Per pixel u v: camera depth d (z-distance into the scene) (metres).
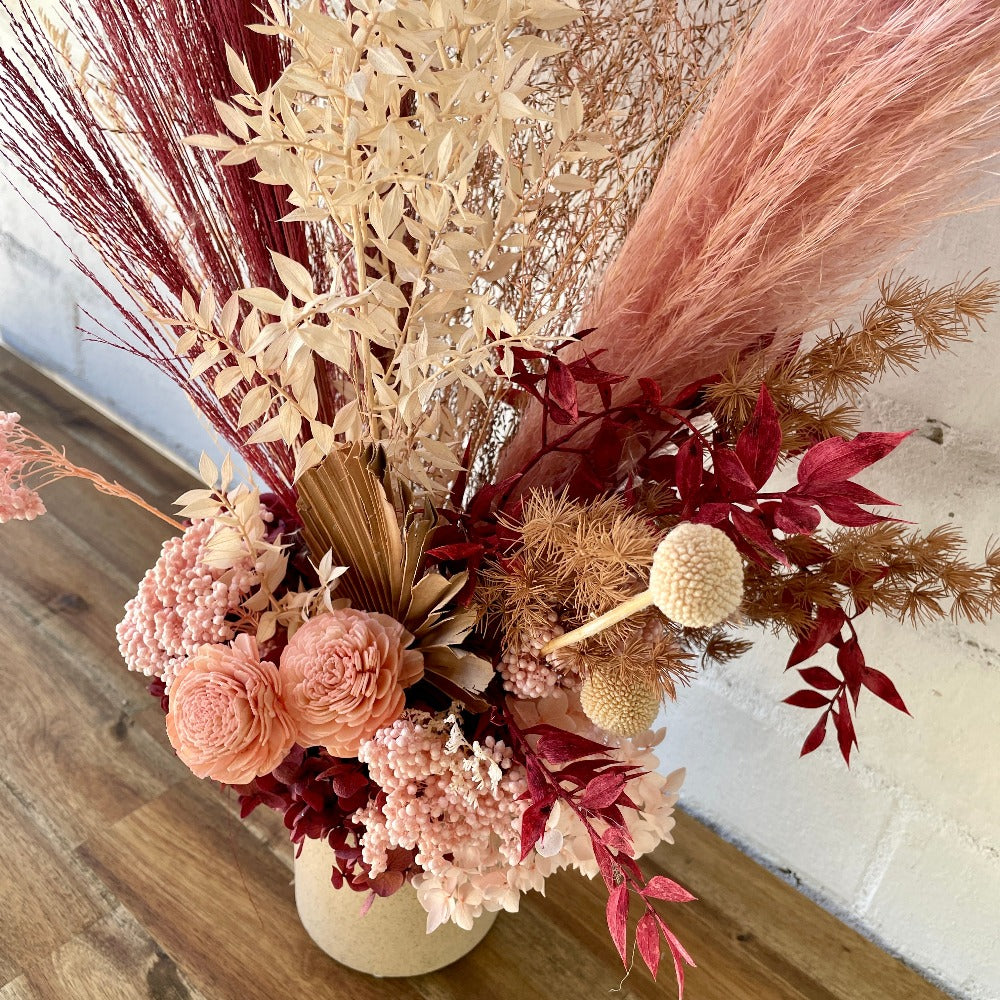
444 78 0.42
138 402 1.39
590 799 0.50
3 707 0.95
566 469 0.62
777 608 0.58
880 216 0.49
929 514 0.72
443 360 0.55
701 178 0.53
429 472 0.63
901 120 0.47
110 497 1.25
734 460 0.50
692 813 0.97
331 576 0.55
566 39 0.61
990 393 0.66
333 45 0.40
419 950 0.74
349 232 0.49
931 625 0.75
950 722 0.77
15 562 1.12
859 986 0.82
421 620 0.58
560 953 0.81
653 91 0.60
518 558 0.54
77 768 0.90
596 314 0.59
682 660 0.59
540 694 0.56
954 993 0.83
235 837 0.86
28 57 0.93
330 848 0.69
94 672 1.00
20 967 0.74
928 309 0.54
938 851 0.81
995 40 0.44
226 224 0.57
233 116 0.45
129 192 0.56
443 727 0.55
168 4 0.52
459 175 0.44
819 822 0.88
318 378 0.60
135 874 0.81
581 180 0.51
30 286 1.47
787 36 0.50
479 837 0.55
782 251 0.50
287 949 0.78
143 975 0.74
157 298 0.58
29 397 1.42
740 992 0.80
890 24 0.46
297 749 0.60
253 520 0.56
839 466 0.48
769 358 0.57
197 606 0.57
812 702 0.63
